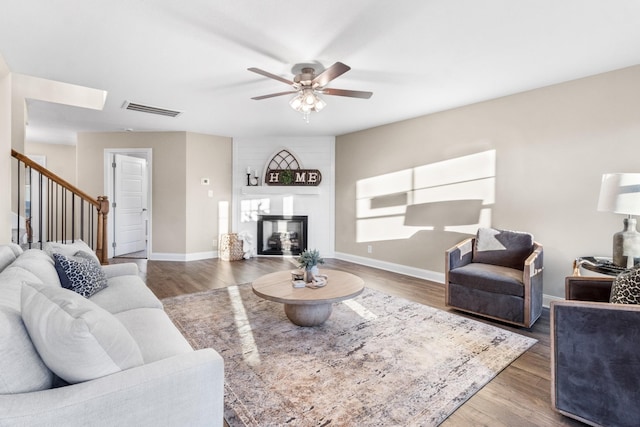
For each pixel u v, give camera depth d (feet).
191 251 19.04
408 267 15.76
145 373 3.74
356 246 18.43
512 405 6.02
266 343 8.35
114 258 19.44
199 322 9.67
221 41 8.16
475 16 7.02
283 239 20.76
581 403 5.48
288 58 9.06
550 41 8.10
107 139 18.93
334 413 5.71
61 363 3.56
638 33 7.70
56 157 22.52
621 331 5.12
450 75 10.25
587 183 10.41
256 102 13.05
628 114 9.63
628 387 5.05
